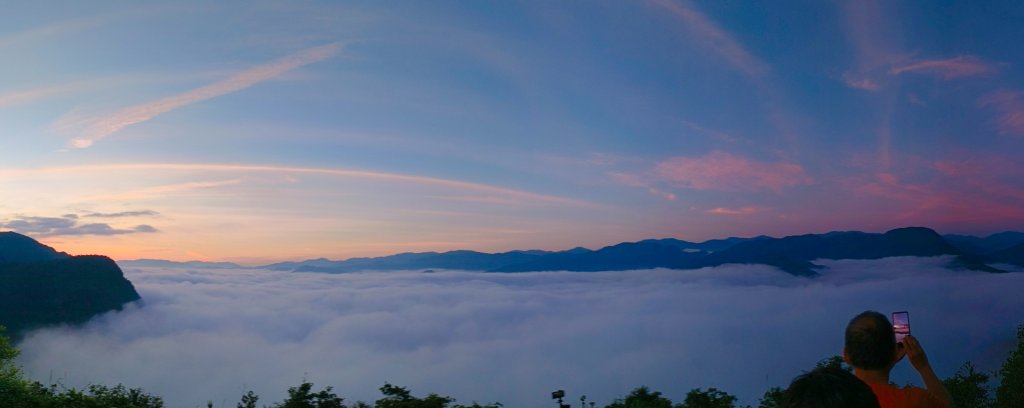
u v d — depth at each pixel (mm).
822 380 1589
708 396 5863
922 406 2820
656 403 5887
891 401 2844
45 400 6918
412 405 5719
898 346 3055
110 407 6953
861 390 1549
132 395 7309
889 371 3010
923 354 2975
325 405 6020
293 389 6047
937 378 2947
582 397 5965
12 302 170500
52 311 173125
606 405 5961
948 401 2896
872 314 2988
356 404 6066
